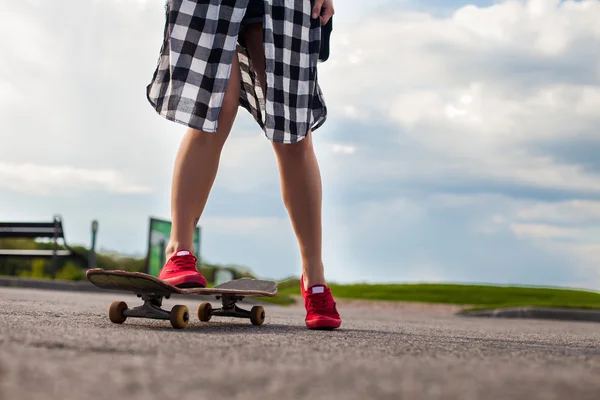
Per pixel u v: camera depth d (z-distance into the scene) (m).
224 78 2.41
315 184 2.74
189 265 2.38
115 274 2.10
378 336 2.28
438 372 1.28
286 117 2.54
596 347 2.24
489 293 13.16
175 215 2.43
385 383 1.12
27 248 13.94
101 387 1.00
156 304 2.30
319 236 2.74
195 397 0.96
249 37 2.58
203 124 2.38
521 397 1.04
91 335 1.73
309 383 1.10
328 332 2.42
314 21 2.68
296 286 15.50
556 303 11.42
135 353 1.41
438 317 7.84
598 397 1.06
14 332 1.70
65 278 12.74
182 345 1.60
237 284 2.84
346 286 14.47
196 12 2.41
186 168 2.45
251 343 1.75
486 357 1.65
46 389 0.98
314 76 2.66
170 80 2.38
